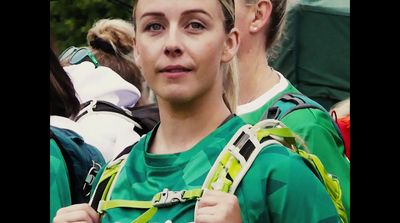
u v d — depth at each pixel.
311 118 4.67
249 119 4.79
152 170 3.87
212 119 3.91
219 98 3.94
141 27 3.88
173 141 3.93
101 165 4.56
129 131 4.74
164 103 3.92
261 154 3.76
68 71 5.02
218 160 3.75
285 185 3.72
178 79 3.82
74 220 3.86
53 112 4.76
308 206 3.73
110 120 4.74
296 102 4.73
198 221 3.61
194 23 3.83
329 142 4.70
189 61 3.81
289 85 4.91
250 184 3.71
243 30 4.89
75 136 4.57
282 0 4.97
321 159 4.66
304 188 3.74
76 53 5.12
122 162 4.00
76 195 4.48
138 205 3.82
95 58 5.16
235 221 3.62
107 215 3.87
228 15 3.90
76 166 4.50
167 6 3.81
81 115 4.79
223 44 3.90
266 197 3.72
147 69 3.88
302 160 3.82
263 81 4.89
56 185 4.43
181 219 3.71
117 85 4.98
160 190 3.81
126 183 3.91
